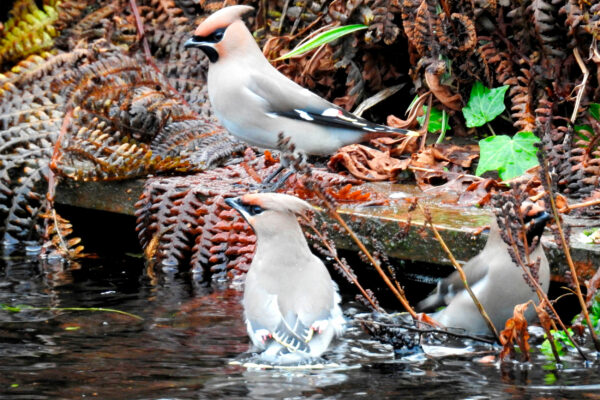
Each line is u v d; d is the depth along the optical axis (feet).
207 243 33.83
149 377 22.59
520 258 23.67
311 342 24.48
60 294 30.96
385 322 25.91
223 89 33.86
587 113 37.09
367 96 42.93
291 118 33.86
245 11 34.17
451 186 34.94
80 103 39.14
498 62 39.50
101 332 26.58
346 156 36.91
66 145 37.91
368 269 32.35
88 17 46.52
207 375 22.79
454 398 21.12
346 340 25.76
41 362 23.80
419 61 39.75
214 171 37.68
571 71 38.40
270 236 25.54
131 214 37.27
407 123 39.81
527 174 34.94
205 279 33.17
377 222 31.07
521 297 25.86
